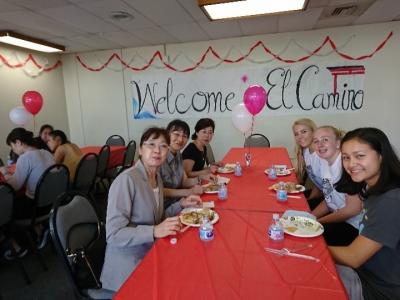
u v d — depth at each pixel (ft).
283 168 8.63
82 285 4.43
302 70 14.97
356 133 3.94
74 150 11.76
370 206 3.84
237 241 4.03
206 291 2.90
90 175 10.64
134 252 4.40
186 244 3.95
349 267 3.96
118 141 17.07
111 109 18.10
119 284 4.33
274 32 14.69
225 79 16.02
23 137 8.61
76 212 4.73
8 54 14.28
